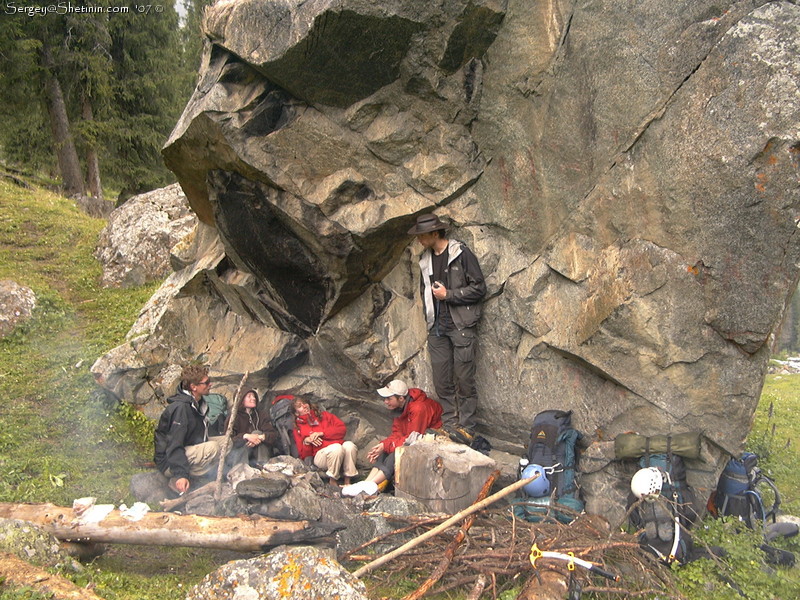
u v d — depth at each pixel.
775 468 7.27
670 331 5.07
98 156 20.75
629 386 5.32
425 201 6.16
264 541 4.59
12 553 4.13
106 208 17.17
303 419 6.50
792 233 4.53
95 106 20.14
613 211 5.29
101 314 9.98
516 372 6.14
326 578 3.75
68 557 4.34
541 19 5.42
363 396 7.05
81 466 6.14
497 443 6.50
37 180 20.23
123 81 20.23
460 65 5.76
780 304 4.67
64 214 14.12
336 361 6.93
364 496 5.48
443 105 5.90
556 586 3.99
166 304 7.84
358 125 5.95
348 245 6.16
